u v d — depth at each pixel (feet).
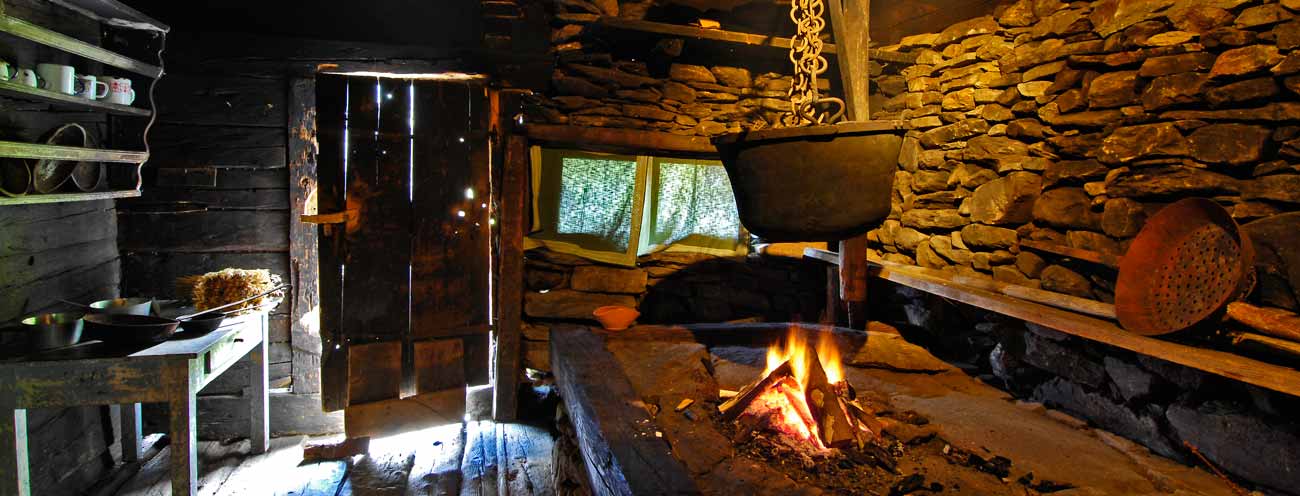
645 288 10.91
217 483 8.71
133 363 6.74
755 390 6.73
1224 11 6.25
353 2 10.12
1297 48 5.62
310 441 9.93
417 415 9.84
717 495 4.97
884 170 5.35
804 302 11.29
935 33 10.04
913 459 5.80
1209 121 6.31
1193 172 6.35
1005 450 5.97
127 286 9.51
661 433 6.08
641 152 10.44
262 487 8.64
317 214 9.04
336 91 9.09
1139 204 6.77
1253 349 5.09
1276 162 5.75
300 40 9.60
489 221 10.02
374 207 9.34
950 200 9.45
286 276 10.03
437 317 9.84
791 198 5.30
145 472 9.00
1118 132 7.08
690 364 8.32
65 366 6.57
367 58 9.77
